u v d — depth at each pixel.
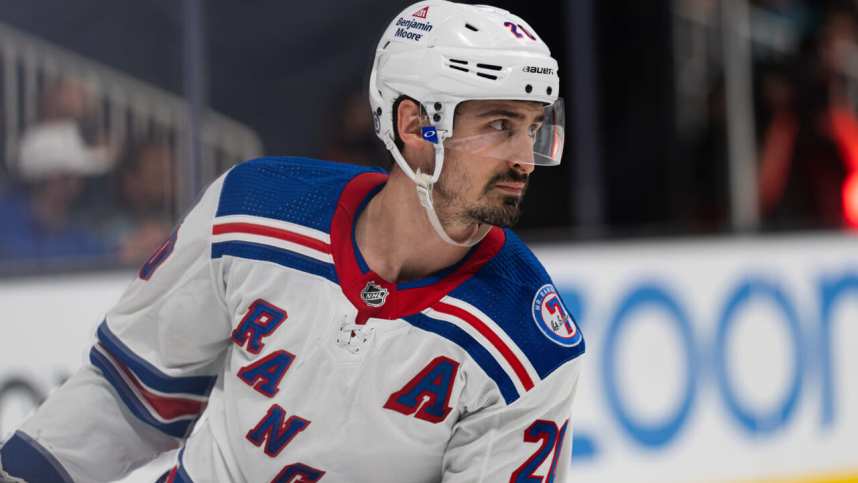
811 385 15.98
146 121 17.39
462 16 6.70
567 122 16.69
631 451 14.62
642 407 14.75
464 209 6.71
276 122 17.91
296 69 17.91
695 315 15.23
